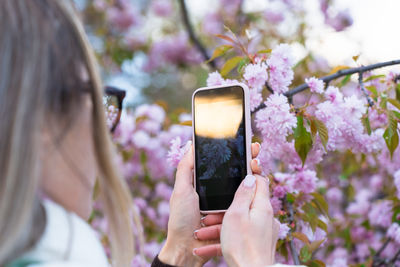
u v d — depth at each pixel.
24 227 0.69
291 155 1.80
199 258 1.28
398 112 1.87
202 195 1.30
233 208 1.06
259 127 1.67
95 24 5.50
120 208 0.85
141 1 6.04
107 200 0.84
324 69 3.62
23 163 0.69
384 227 2.95
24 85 0.71
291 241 1.71
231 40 1.81
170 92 7.62
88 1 5.47
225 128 1.33
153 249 3.08
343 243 3.17
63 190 0.80
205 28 5.41
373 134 1.85
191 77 7.56
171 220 1.30
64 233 0.76
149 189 3.38
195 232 1.27
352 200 3.38
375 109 1.87
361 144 1.84
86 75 0.82
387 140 1.80
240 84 1.33
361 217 3.12
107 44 5.32
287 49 1.74
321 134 1.66
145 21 5.96
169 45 5.88
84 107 0.81
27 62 0.72
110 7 5.45
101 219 3.03
